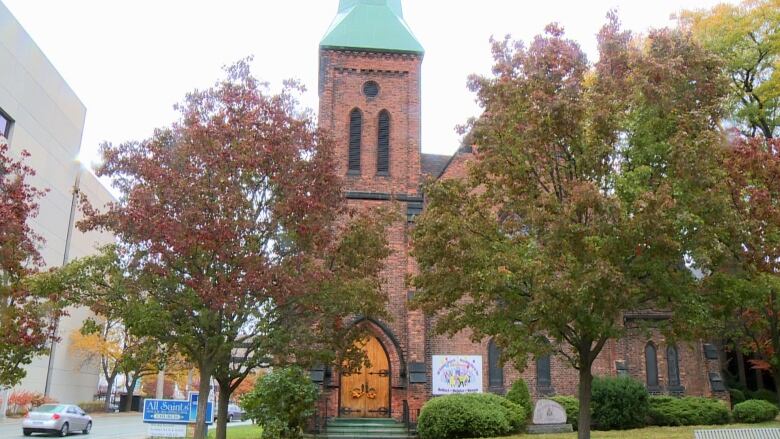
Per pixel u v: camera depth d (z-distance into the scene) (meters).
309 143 16.00
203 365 15.44
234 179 15.22
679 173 13.52
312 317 16.11
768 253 14.90
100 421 46.22
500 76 15.88
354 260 16.59
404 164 28.59
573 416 24.41
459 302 25.81
